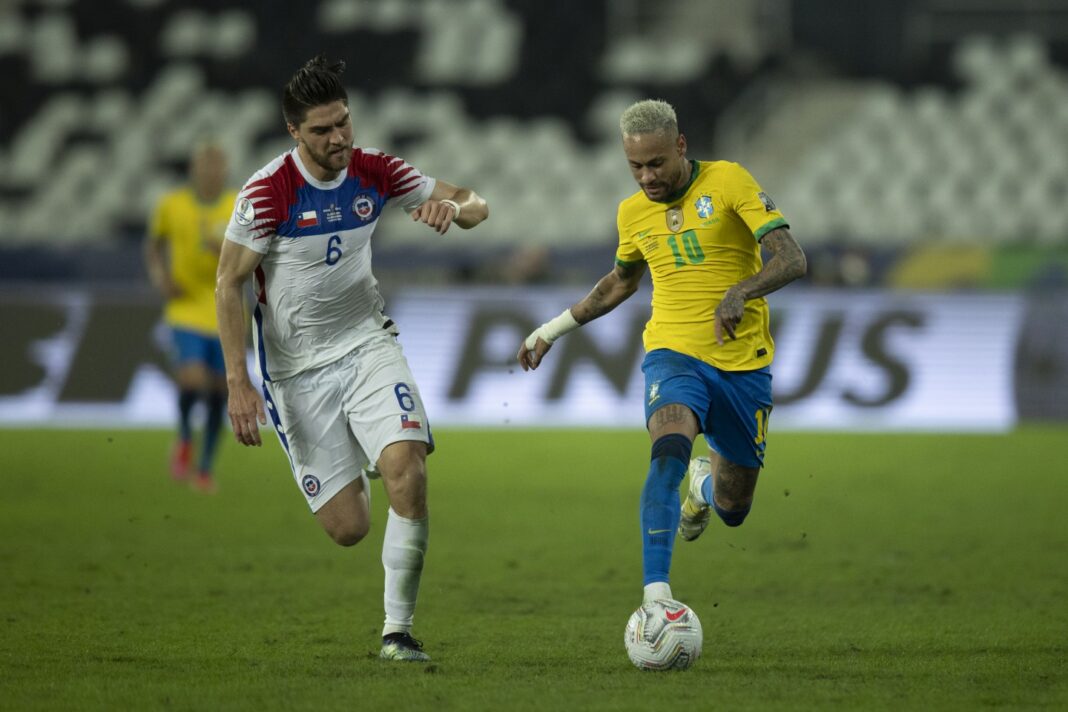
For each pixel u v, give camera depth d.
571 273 61.88
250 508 35.66
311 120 17.05
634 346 60.47
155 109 85.81
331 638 19.19
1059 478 42.69
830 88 86.88
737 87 86.25
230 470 45.56
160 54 88.31
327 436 18.56
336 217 17.94
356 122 84.56
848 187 81.38
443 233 18.00
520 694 15.09
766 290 17.58
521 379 60.25
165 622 20.48
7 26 88.56
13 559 27.05
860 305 60.22
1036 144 83.81
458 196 18.77
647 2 89.56
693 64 87.25
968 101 86.12
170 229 38.19
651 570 16.80
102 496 37.78
